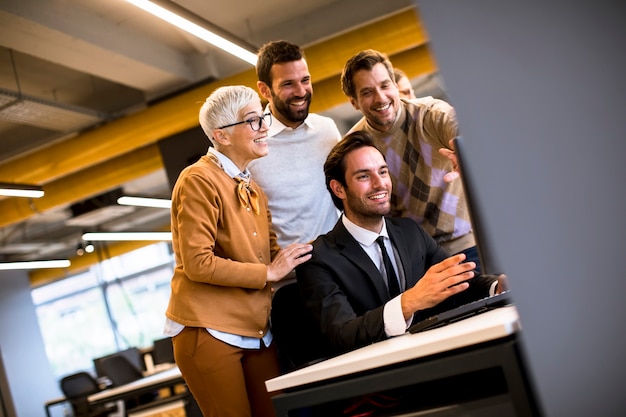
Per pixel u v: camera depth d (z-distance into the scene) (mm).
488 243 1798
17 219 9164
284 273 2357
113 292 15250
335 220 3025
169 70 7172
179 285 2439
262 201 2654
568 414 1156
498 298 1892
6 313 13500
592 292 1137
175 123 7156
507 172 1165
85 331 15688
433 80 8898
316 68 6520
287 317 2549
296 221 2920
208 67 7492
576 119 1124
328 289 2295
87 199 10164
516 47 1145
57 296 15914
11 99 6395
